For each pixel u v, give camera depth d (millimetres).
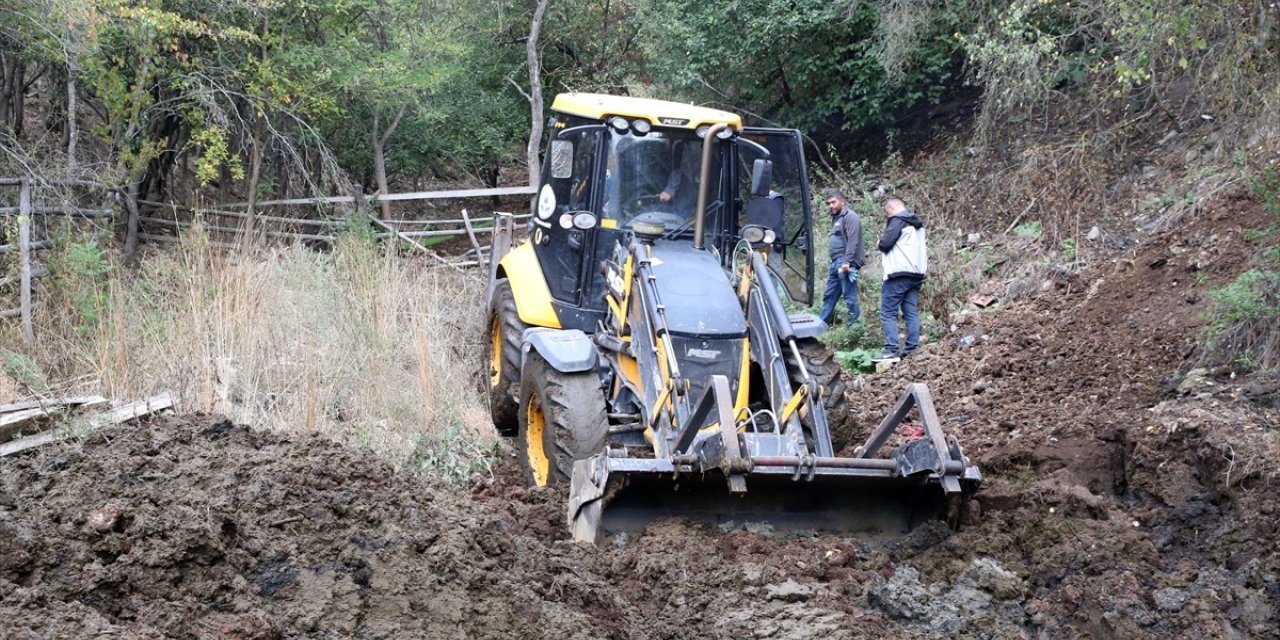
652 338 6203
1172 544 5656
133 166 13094
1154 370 7688
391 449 7062
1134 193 11273
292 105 14930
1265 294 7477
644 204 7180
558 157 7258
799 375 6359
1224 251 8875
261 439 5746
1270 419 6301
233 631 3951
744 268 6516
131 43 12656
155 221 14594
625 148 7164
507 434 8250
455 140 18562
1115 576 4996
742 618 4699
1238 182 9812
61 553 4160
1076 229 11180
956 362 9188
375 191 18875
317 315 9320
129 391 7551
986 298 10797
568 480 6285
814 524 5703
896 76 14828
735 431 5219
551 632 4422
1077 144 12188
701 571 5109
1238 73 8336
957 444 5402
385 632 4266
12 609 3742
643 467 5371
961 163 13695
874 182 14672
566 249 7449
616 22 19000
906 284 9922
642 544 5328
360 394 7914
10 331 9164
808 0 14828
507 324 7902
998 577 5082
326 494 4930
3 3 11539
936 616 4875
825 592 4938
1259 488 5711
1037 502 5766
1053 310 9781
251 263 10148
